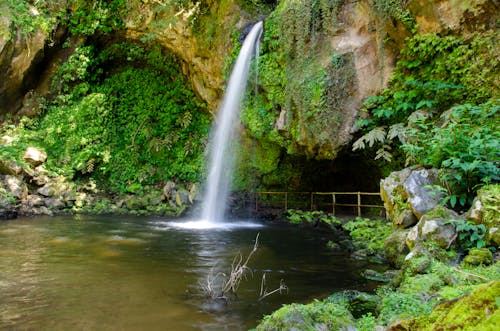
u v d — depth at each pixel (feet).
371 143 27.73
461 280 12.14
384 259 20.99
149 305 13.73
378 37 29.30
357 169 39.32
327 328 9.76
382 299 12.62
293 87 32.60
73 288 15.48
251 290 15.79
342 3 31.40
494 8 23.50
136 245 24.88
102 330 11.49
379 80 29.68
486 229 15.25
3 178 40.88
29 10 47.14
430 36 26.03
